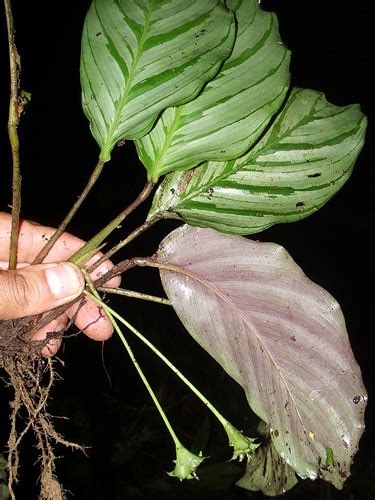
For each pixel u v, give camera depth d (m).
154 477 0.50
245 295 0.19
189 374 0.57
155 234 0.62
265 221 0.19
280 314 0.19
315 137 0.19
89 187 0.19
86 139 0.69
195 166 0.19
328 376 0.18
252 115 0.18
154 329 0.59
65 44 0.72
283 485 0.24
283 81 0.18
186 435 0.53
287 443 0.18
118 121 0.18
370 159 0.72
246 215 0.19
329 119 0.19
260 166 0.19
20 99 0.17
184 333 0.59
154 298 0.20
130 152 0.67
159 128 0.18
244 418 0.52
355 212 0.67
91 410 0.54
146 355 0.58
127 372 0.57
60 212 0.65
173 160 0.18
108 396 0.56
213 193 0.19
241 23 0.18
